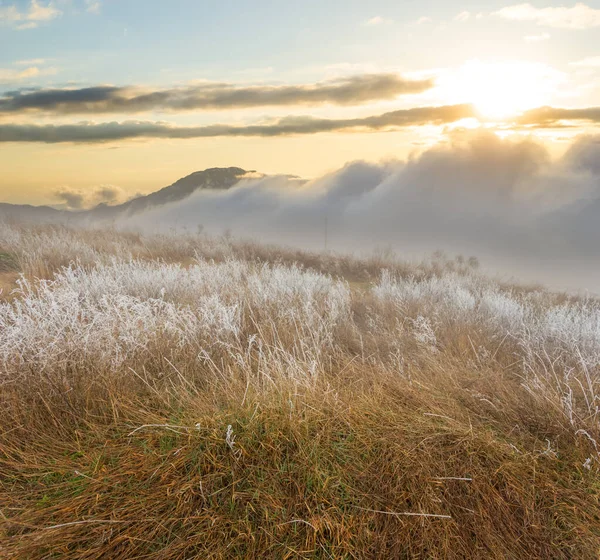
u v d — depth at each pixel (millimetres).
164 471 2428
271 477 2445
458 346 5016
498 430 3102
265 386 3262
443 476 2498
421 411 3189
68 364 3389
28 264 7949
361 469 2580
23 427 2811
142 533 2131
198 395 3297
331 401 3154
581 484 2566
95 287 6164
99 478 2379
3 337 3400
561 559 2172
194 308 5523
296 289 7320
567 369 4395
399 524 2236
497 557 2117
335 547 2111
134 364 3697
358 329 5625
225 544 2098
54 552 2023
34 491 2391
